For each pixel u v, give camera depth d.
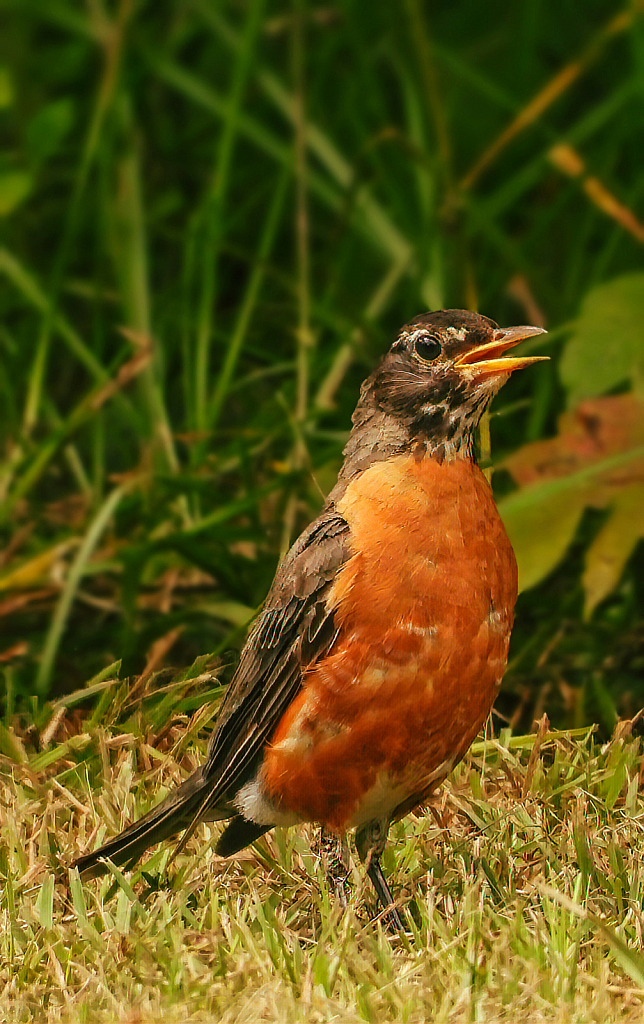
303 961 5.82
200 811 6.48
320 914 6.38
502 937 5.75
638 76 11.84
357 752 6.21
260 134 12.16
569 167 10.88
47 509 11.16
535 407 11.33
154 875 6.76
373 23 13.64
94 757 7.87
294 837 7.11
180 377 13.12
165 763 7.82
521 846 6.89
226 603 9.77
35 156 11.71
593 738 8.22
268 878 6.86
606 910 6.21
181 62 14.77
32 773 7.61
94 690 8.23
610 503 8.95
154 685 8.86
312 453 11.11
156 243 14.16
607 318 9.55
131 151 12.31
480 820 7.06
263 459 11.27
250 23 11.69
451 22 14.03
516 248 12.36
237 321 12.41
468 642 6.14
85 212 13.75
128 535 10.91
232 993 5.57
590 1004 5.40
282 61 14.09
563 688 8.91
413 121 12.37
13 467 10.96
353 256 13.44
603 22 13.81
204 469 11.08
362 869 6.37
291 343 12.91
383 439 6.47
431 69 11.21
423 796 6.59
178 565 10.21
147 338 10.95
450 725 6.24
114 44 11.88
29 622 10.38
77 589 10.26
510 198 12.16
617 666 9.43
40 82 13.50
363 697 6.13
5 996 5.63
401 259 11.92
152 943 5.94
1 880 6.66
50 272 13.61
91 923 6.22
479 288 12.62
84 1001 5.47
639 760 7.71
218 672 8.52
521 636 9.82
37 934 6.12
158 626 9.51
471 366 6.36
